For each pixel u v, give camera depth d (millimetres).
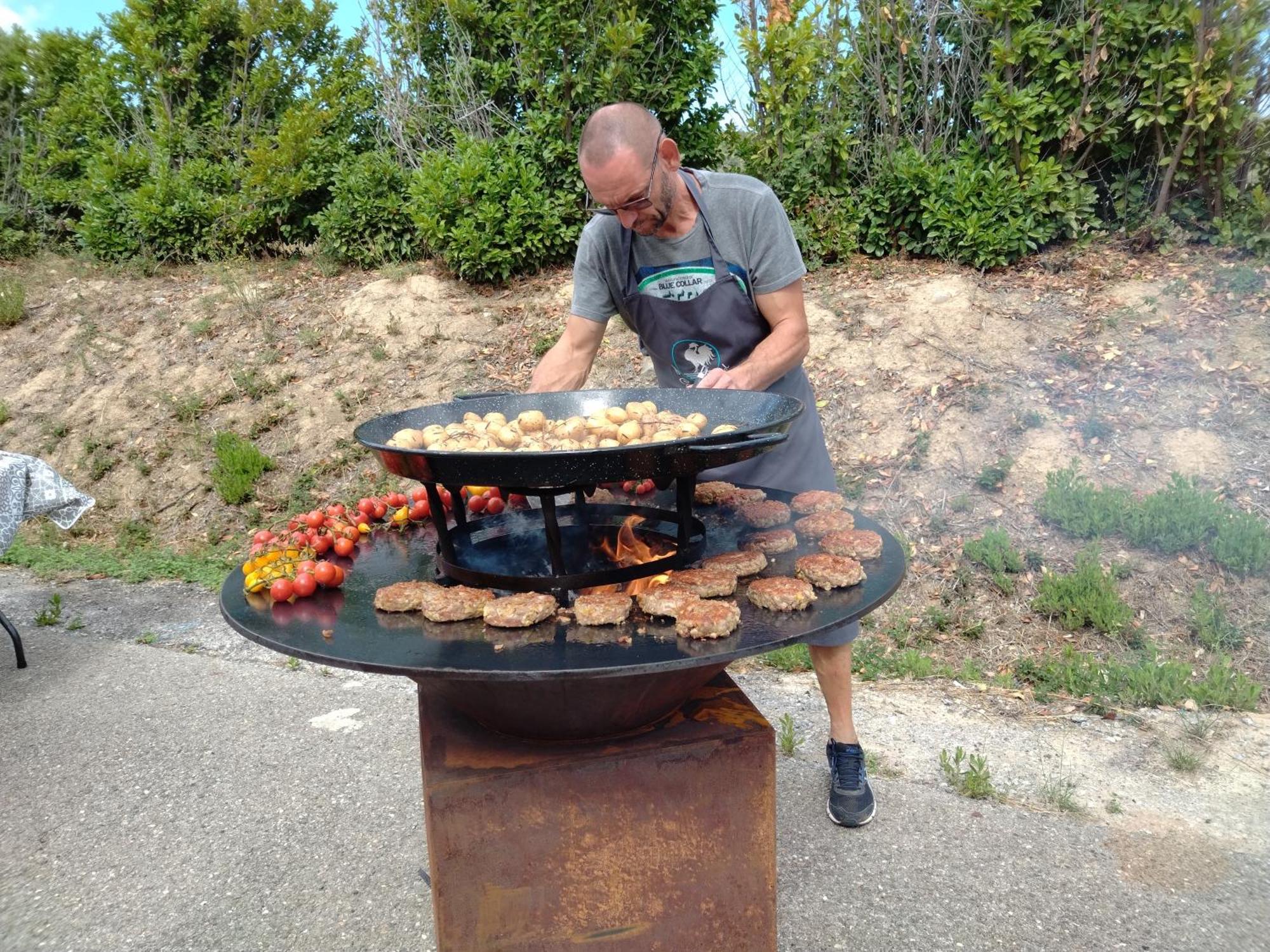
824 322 5723
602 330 2646
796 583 1588
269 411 6277
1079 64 5613
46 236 9492
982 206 5914
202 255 8516
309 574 1739
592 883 1782
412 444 1807
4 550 3701
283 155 8094
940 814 2672
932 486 4500
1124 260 5711
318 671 3938
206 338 7086
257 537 1955
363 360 6520
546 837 1742
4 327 7793
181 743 3318
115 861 2621
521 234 6809
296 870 2561
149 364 6930
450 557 1785
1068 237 6059
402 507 2283
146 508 5824
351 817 2814
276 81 9414
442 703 1962
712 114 6848
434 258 7469
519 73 7301
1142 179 5914
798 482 2584
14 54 9875
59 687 3828
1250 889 2283
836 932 2203
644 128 2080
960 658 3654
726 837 1831
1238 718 3113
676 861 1817
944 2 6371
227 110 9562
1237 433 4281
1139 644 3531
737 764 1803
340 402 6184
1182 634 3539
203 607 4703
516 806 1714
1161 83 5469
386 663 1385
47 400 6828
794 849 2537
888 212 6305
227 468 5742
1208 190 5668
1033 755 2959
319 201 8383
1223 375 4598
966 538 4172
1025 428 4625
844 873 2422
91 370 6984
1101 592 3668
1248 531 3662
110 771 3127
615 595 1587
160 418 6402
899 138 6547
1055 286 5602
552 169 7027
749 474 2588
